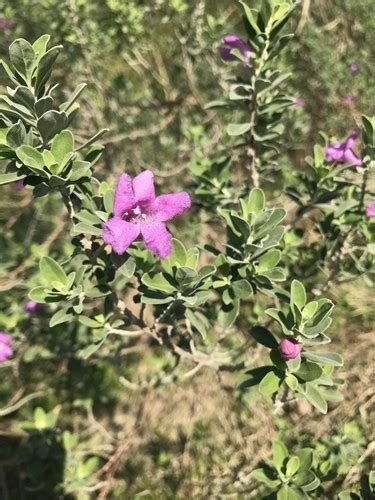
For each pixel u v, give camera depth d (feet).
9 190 0.97
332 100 0.97
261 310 0.74
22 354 0.82
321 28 0.99
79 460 0.80
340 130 0.98
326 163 0.57
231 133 0.52
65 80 0.85
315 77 0.98
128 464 0.81
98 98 0.87
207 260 0.91
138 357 0.88
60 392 0.85
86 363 0.81
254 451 0.76
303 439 0.74
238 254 0.45
